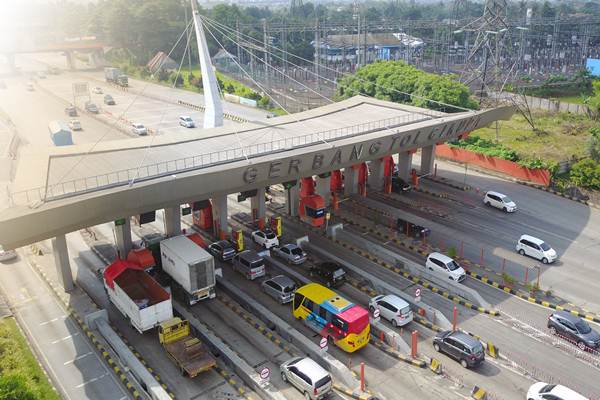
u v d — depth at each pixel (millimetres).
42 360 34062
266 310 38312
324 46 161250
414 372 32625
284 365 31609
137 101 123375
